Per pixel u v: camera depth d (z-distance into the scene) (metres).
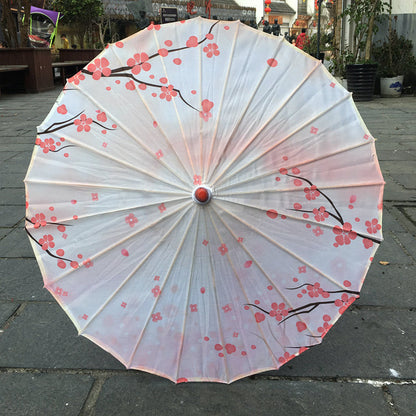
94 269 1.82
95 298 1.85
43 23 18.34
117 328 1.89
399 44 12.04
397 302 2.76
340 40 13.81
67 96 1.71
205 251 1.78
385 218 4.09
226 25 1.68
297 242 1.78
